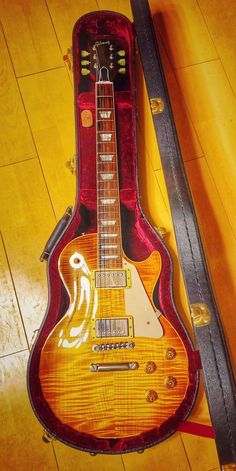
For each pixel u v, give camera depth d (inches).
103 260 39.6
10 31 50.5
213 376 33.3
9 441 40.4
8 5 51.1
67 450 40.7
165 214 46.8
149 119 48.9
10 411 41.1
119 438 36.0
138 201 41.9
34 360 36.8
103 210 40.6
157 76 42.1
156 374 37.1
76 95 43.9
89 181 41.9
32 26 50.8
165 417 36.5
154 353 37.6
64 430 35.7
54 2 51.6
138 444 36.0
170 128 40.7
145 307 38.7
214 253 46.4
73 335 37.6
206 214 47.4
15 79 49.2
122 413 36.3
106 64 45.0
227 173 48.7
